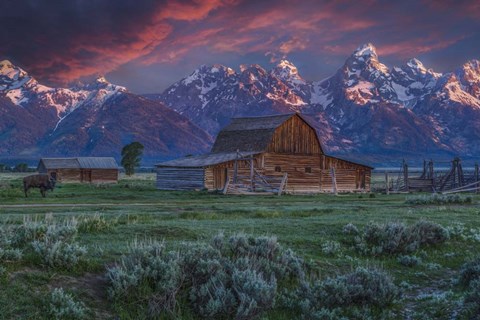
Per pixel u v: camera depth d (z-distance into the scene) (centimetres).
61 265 1239
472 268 1559
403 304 1418
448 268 1803
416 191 6856
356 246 1919
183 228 1927
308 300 1304
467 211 3125
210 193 5409
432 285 1609
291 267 1502
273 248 1561
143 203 3841
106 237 1717
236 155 6112
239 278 1273
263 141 6362
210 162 6062
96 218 1947
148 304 1185
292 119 6544
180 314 1189
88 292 1181
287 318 1272
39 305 1081
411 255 1898
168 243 1636
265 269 1428
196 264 1332
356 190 6900
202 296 1233
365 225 2222
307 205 3825
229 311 1212
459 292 1488
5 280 1120
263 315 1249
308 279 1489
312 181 6612
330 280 1406
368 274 1434
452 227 2292
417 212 3055
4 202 3650
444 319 1284
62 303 1084
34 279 1160
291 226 2191
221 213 2961
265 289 1247
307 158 6606
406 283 1574
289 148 6494
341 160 6838
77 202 3791
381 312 1350
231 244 1551
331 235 2064
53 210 2978
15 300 1072
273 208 3369
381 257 1850
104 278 1252
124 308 1168
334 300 1340
